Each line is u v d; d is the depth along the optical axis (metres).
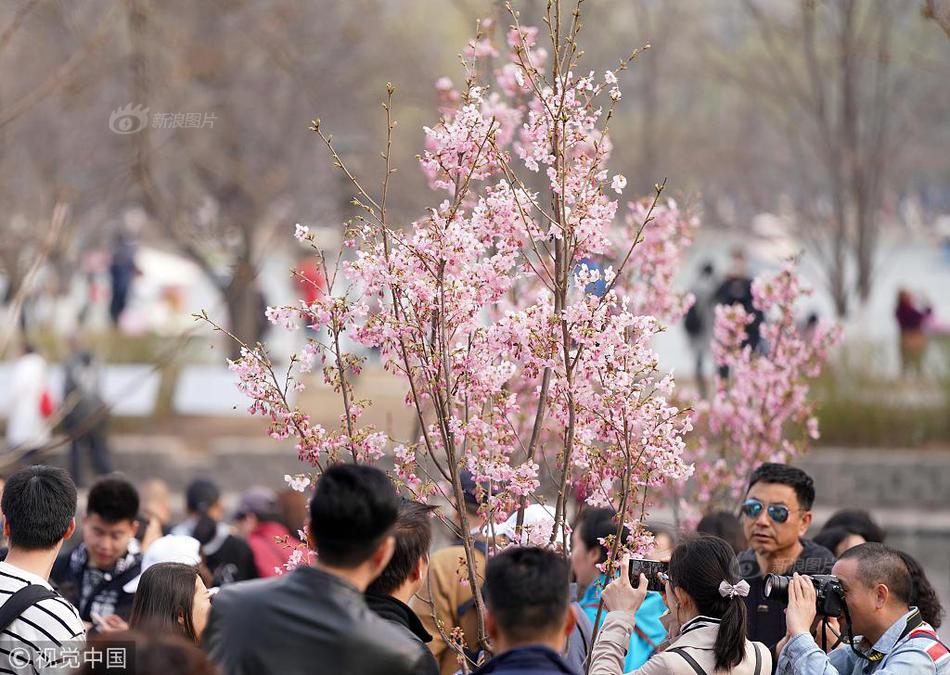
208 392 29.09
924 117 30.84
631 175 30.02
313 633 5.52
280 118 27.89
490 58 9.79
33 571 7.06
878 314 39.00
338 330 7.00
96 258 38.09
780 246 36.53
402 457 7.18
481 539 7.86
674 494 11.77
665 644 7.39
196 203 26.06
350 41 28.31
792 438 19.89
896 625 7.14
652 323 6.94
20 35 23.03
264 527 13.51
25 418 23.70
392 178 27.50
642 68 30.36
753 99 33.38
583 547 8.69
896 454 24.16
